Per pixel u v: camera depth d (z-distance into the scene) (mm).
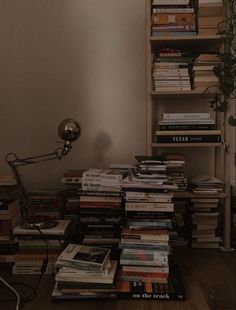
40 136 2064
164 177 1449
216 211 1809
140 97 2025
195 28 1733
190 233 1837
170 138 1761
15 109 2055
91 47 2016
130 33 1999
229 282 1413
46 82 2039
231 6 1695
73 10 1999
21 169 2080
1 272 1552
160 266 1343
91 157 2064
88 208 1497
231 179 1979
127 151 2049
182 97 1979
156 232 1383
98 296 1254
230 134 1798
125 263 1349
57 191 1802
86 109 2045
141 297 1262
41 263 1524
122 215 1484
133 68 2014
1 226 1548
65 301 1257
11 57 2027
